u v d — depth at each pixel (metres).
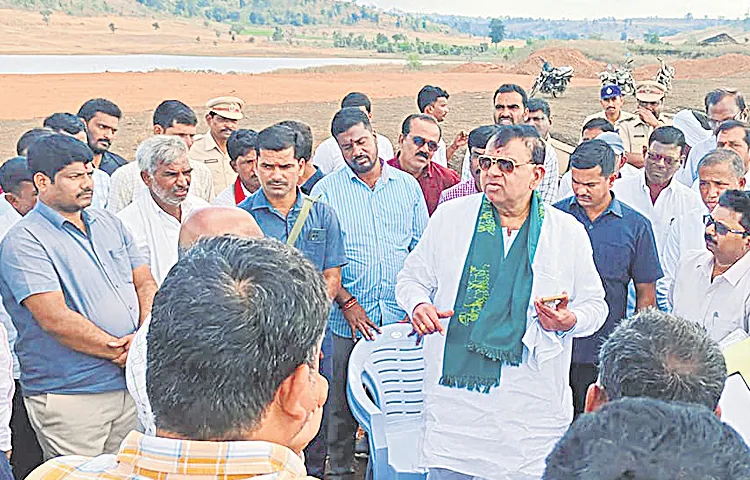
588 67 47.88
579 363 4.44
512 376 3.42
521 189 3.39
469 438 3.44
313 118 25.19
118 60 64.25
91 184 3.76
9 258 3.64
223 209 3.20
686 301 3.98
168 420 1.55
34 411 3.79
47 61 57.88
